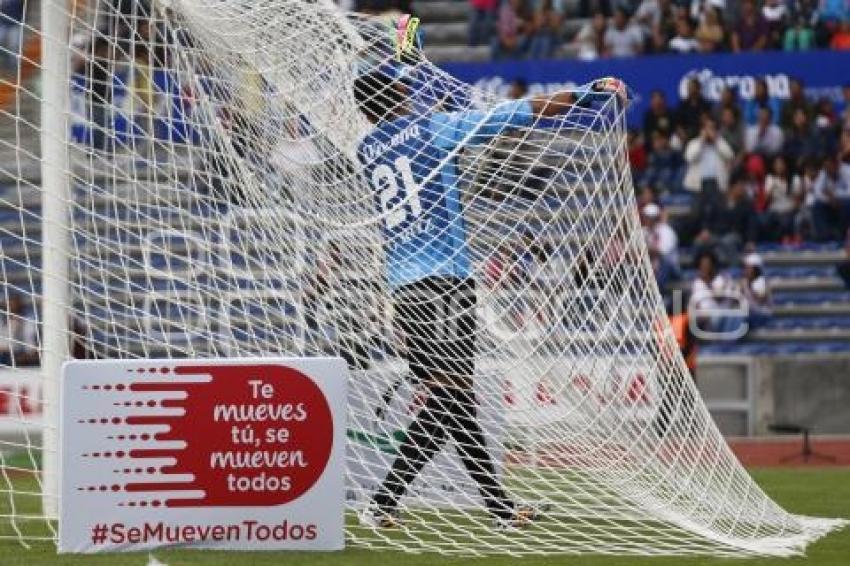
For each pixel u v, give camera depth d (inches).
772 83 2495.1
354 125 946.7
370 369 897.5
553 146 959.6
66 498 765.3
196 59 962.1
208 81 962.7
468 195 917.2
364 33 999.0
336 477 783.7
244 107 963.3
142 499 770.2
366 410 883.4
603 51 2600.9
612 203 890.7
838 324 2399.1
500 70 2460.6
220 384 775.7
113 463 768.9
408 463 869.8
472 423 883.4
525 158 919.7
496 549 803.4
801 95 2495.1
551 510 893.8
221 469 775.7
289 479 780.0
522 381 890.1
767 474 1523.1
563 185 908.0
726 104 2487.7
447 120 927.7
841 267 2440.9
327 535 784.3
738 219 2447.1
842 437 2119.8
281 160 953.5
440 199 914.1
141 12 995.3
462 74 2453.2
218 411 775.7
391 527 857.5
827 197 2464.3
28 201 2001.7
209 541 776.3
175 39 954.1
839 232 2468.0
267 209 942.4
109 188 1008.9
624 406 882.8
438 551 792.9
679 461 886.4
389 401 888.9
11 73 1758.1
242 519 776.9
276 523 779.4
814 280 2445.9
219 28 948.6
